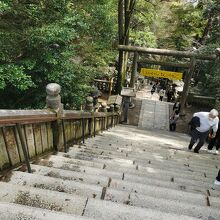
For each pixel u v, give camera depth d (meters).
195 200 3.34
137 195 3.01
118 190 3.06
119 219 2.39
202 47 19.77
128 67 29.89
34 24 8.35
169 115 18.67
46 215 2.09
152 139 11.09
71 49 9.05
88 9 10.24
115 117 15.11
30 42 7.50
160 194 3.38
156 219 2.40
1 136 3.22
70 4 10.05
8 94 9.16
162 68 31.61
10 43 7.60
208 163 7.14
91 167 4.09
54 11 8.48
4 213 2.08
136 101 20.56
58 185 3.05
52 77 8.27
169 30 28.98
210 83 19.58
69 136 6.10
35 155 4.21
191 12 26.11
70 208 2.47
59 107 4.70
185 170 5.55
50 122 4.76
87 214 2.42
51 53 8.12
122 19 17.92
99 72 13.30
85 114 6.86
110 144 7.62
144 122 17.34
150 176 4.39
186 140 13.02
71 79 9.27
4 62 7.68
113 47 16.64
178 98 20.61
